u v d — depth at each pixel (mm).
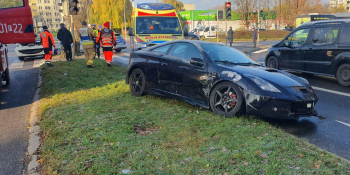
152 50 6543
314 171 3059
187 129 4289
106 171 3057
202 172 3053
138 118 4914
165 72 5941
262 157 3375
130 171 3080
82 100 6270
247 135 4082
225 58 5625
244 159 3324
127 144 3789
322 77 10094
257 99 4672
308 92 4945
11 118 5352
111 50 11711
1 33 5949
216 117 4914
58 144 3809
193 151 3541
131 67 6727
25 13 6047
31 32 6129
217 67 5191
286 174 3002
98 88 7555
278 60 10648
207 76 5242
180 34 11508
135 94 6664
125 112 5297
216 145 3730
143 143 3812
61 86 7875
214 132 4145
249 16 47750
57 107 5734
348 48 8227
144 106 5734
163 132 4199
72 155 3490
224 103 5020
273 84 4762
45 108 5605
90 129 4375
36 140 4125
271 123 4926
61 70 10641
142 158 3377
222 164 3189
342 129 4703
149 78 6293
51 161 3332
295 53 9883
